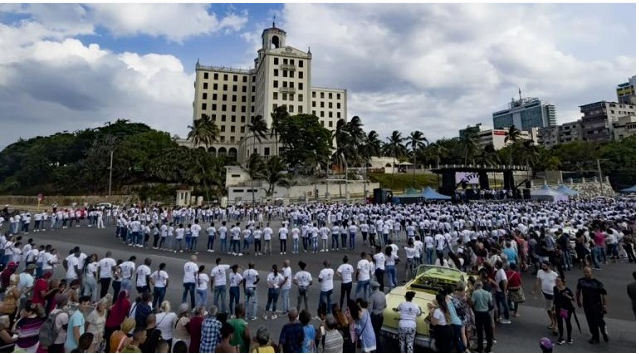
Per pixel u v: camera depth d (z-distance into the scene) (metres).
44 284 9.62
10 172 90.12
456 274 9.84
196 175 59.91
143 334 6.11
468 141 88.62
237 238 19.94
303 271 10.71
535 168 91.38
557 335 8.77
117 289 11.31
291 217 31.89
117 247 21.88
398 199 48.44
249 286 10.38
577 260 16.89
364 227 21.84
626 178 86.88
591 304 8.29
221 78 109.38
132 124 87.50
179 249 21.09
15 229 27.25
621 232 18.72
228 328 6.23
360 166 80.31
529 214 25.89
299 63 99.25
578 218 23.98
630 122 121.38
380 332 8.23
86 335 5.86
